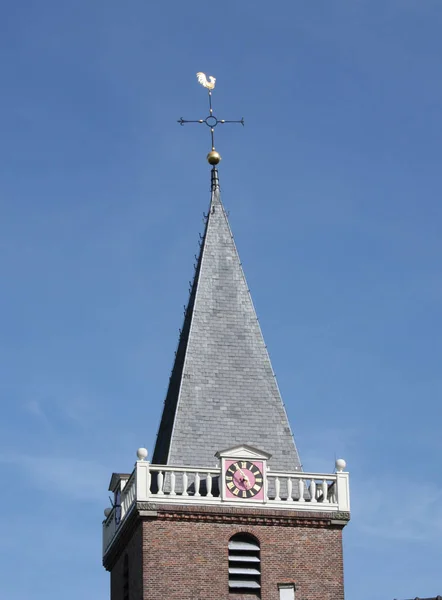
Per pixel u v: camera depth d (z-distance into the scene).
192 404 95.88
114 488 98.56
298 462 95.19
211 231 102.94
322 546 92.00
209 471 92.19
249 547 91.19
